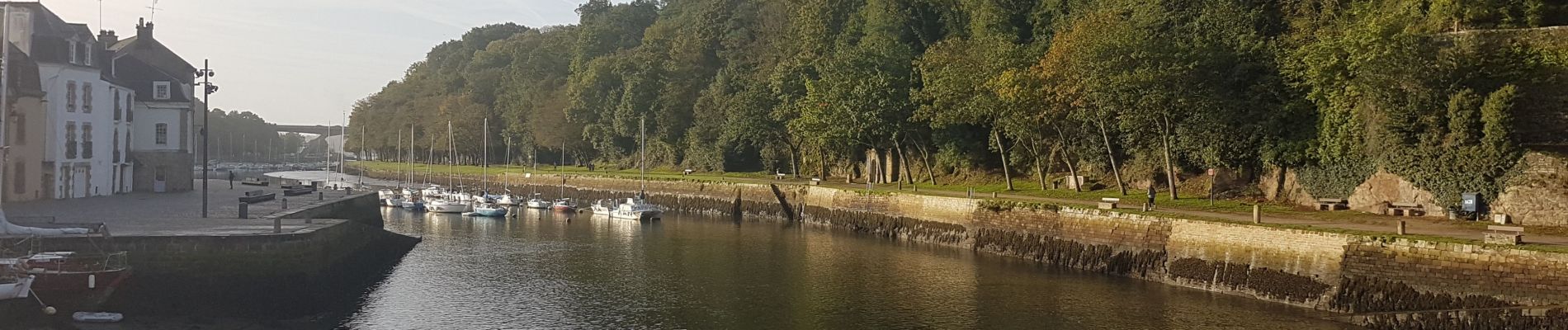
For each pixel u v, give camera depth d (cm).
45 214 5134
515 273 5156
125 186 7794
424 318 3950
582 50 16225
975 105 6819
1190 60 5541
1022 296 4394
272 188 9419
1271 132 5631
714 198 9656
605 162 14500
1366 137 4934
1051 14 8275
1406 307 3603
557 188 12438
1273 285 4103
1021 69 6469
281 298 3797
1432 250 3575
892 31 9338
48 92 6469
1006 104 6581
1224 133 5869
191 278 3731
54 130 6519
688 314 4103
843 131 8244
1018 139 7281
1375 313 3597
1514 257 3350
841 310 4153
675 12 17450
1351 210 5059
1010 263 5441
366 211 7512
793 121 8975
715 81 12056
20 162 6203
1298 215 4872
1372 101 4800
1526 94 4356
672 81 12394
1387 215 4747
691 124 12269
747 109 10275
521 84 17062
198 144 19038
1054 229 5459
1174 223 4700
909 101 8075
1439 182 4575
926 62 7694
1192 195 6197
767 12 12619
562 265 5484
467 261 5631
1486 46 4466
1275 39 5800
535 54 17150
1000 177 8181
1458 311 3347
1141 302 4191
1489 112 4341
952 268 5275
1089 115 6188
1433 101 4581
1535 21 4778
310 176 18450
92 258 3572
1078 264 5216
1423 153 4628
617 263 5566
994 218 5975
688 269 5331
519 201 10256
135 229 4109
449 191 12431
